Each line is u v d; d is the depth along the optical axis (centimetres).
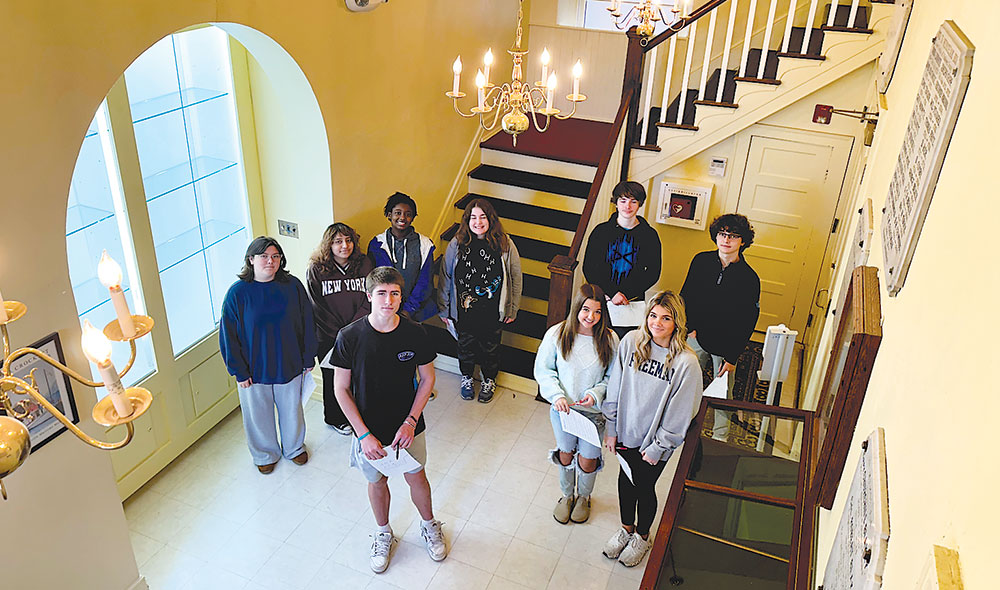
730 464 283
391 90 455
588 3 620
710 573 238
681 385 313
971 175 140
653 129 554
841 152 496
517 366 502
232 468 415
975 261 124
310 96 391
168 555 360
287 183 434
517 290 459
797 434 292
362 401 326
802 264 543
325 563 359
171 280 393
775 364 413
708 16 576
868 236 281
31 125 248
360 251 432
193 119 388
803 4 554
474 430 449
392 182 482
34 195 254
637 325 436
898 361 179
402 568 357
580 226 471
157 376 391
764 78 480
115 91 333
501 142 584
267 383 386
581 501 383
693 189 534
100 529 307
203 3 308
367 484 408
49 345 267
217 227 422
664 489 406
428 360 328
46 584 289
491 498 399
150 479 403
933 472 122
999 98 129
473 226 436
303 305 386
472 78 550
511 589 347
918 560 117
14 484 266
